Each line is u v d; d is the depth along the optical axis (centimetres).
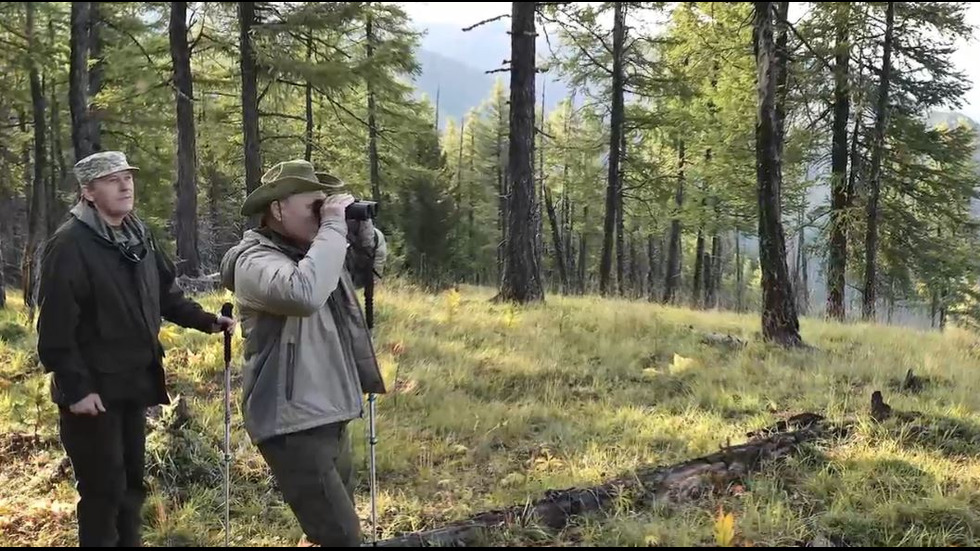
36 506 425
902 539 363
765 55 919
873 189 1742
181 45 1242
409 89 2020
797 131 1764
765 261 918
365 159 2309
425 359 773
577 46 1934
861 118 1723
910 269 1961
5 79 1560
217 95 1691
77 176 322
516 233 1221
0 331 856
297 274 295
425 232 3600
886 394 647
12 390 644
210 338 782
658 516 371
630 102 2156
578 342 892
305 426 304
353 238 348
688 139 2153
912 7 1588
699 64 1645
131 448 346
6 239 2456
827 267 1873
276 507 437
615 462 496
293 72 1323
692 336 946
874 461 455
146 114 1533
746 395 649
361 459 502
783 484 425
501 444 558
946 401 624
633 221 3238
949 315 2533
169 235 1920
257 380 308
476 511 421
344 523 310
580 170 2783
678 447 528
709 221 2289
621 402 651
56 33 1476
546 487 450
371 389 340
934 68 1652
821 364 773
